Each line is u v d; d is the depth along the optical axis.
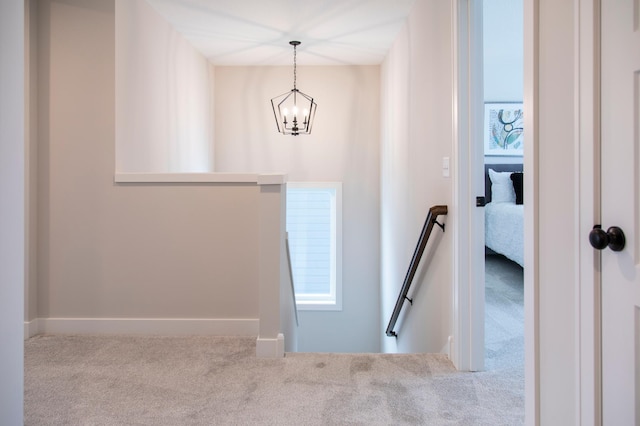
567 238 1.33
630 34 1.06
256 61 5.45
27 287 3.05
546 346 1.45
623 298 1.10
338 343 5.78
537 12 1.47
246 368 2.53
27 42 3.06
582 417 1.25
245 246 3.11
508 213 4.76
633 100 1.05
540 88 1.46
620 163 1.10
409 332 3.86
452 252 2.59
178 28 4.29
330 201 5.95
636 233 1.06
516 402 2.13
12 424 1.60
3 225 1.54
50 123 3.14
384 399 2.16
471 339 2.49
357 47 4.87
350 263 5.73
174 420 1.96
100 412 2.03
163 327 3.12
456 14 2.50
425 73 3.25
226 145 5.66
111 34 3.11
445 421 1.95
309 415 2.01
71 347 2.86
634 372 1.07
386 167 5.11
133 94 3.42
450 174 2.64
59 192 3.14
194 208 3.12
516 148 6.17
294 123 5.14
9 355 1.58
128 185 3.13
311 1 3.64
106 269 3.14
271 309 2.71
